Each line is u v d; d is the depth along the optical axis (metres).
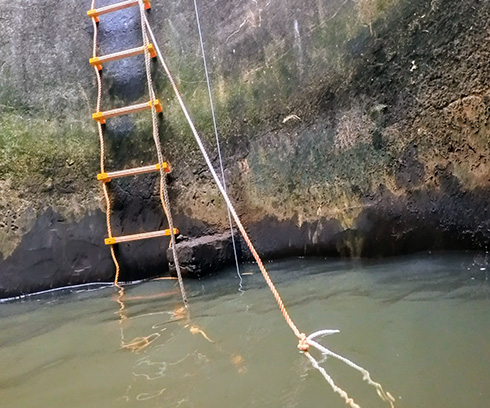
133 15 4.00
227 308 2.43
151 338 2.10
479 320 1.76
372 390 1.34
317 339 1.79
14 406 1.54
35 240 3.73
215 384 1.51
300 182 3.27
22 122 3.88
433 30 2.71
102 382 1.65
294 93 3.31
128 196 3.74
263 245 3.40
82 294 3.43
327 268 2.96
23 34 4.04
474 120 2.55
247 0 3.55
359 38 3.03
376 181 2.96
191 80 3.70
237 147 3.52
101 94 3.90
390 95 2.89
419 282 2.36
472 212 2.60
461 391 1.27
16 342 2.33
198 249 3.23
